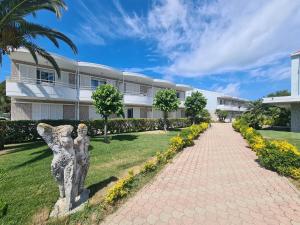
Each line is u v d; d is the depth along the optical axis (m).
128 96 23.52
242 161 7.90
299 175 5.59
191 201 4.44
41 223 3.56
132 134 17.48
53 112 18.58
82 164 4.26
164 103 19.88
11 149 10.24
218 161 7.94
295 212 3.91
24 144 11.73
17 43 9.84
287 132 20.02
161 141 13.02
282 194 4.74
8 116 29.95
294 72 21.28
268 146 7.37
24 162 7.31
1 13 8.71
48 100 18.00
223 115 45.44
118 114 12.89
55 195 4.59
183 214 3.89
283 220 3.63
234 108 51.28
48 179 5.59
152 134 17.56
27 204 4.16
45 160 7.59
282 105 24.72
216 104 48.78
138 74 24.25
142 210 4.05
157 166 7.02
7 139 11.79
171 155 8.66
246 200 4.45
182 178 5.92
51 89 16.23
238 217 3.75
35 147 10.30
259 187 5.19
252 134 11.70
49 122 13.70
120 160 7.95
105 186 5.23
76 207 3.99
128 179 5.11
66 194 3.87
